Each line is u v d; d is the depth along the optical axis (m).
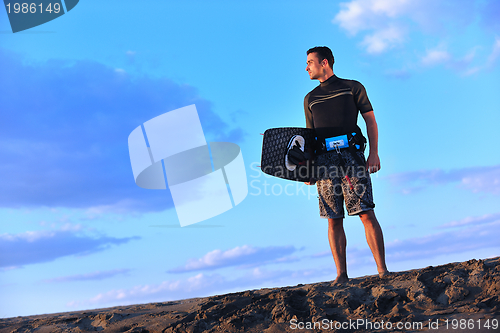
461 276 2.47
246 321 2.44
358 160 3.01
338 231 3.08
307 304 2.55
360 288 2.60
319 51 3.24
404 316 2.18
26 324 3.28
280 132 3.31
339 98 3.09
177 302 3.54
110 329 2.82
